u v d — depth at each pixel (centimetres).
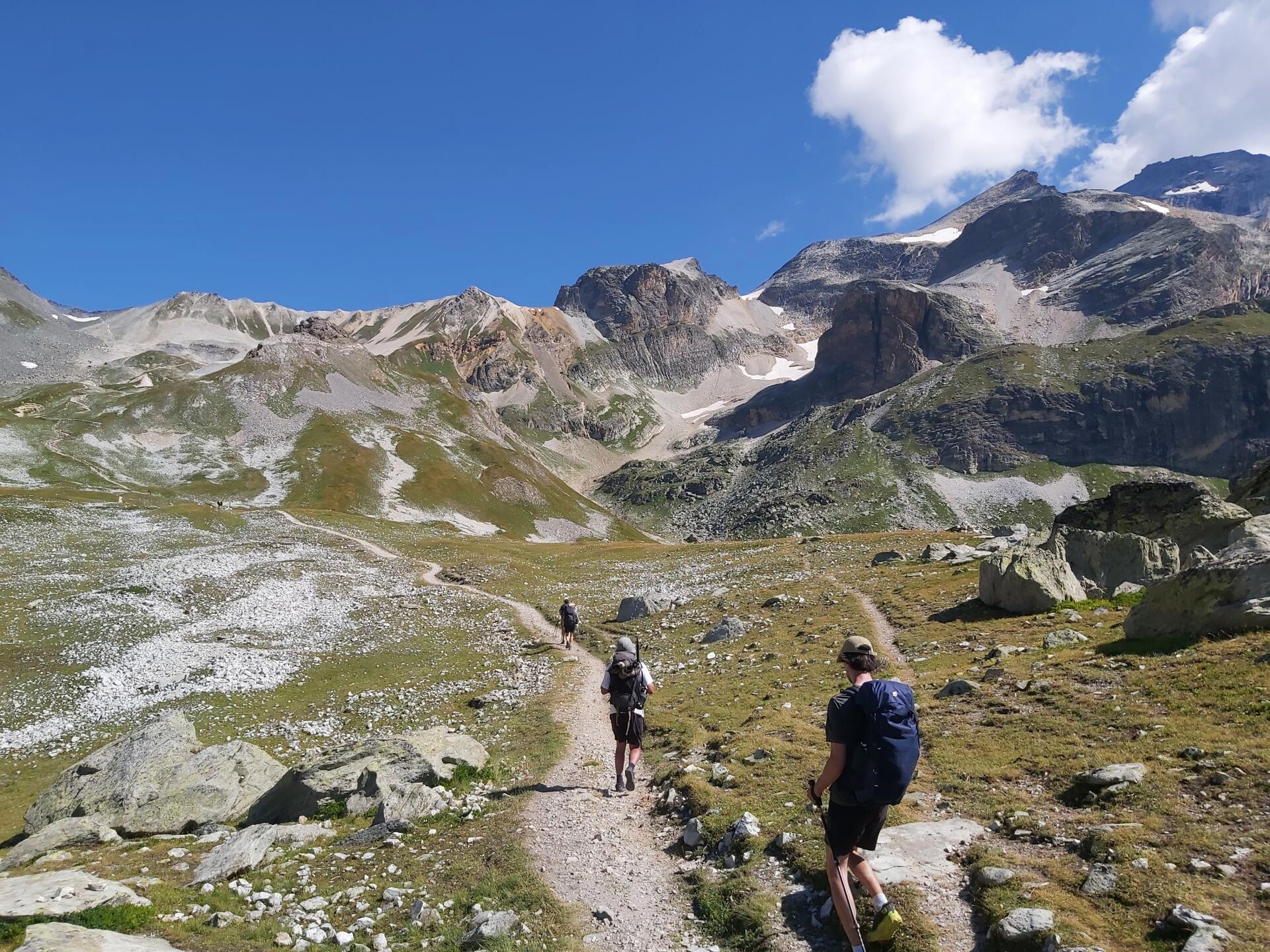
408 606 5984
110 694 3822
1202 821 982
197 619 5272
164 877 1350
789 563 6341
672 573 7081
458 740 2031
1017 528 6525
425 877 1265
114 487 16050
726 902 1048
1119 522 3400
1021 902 870
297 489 17975
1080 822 1052
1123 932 786
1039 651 2220
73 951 912
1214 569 1881
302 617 5556
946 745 1489
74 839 1772
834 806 867
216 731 3306
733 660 3125
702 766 1653
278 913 1171
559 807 1554
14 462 16012
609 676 1692
